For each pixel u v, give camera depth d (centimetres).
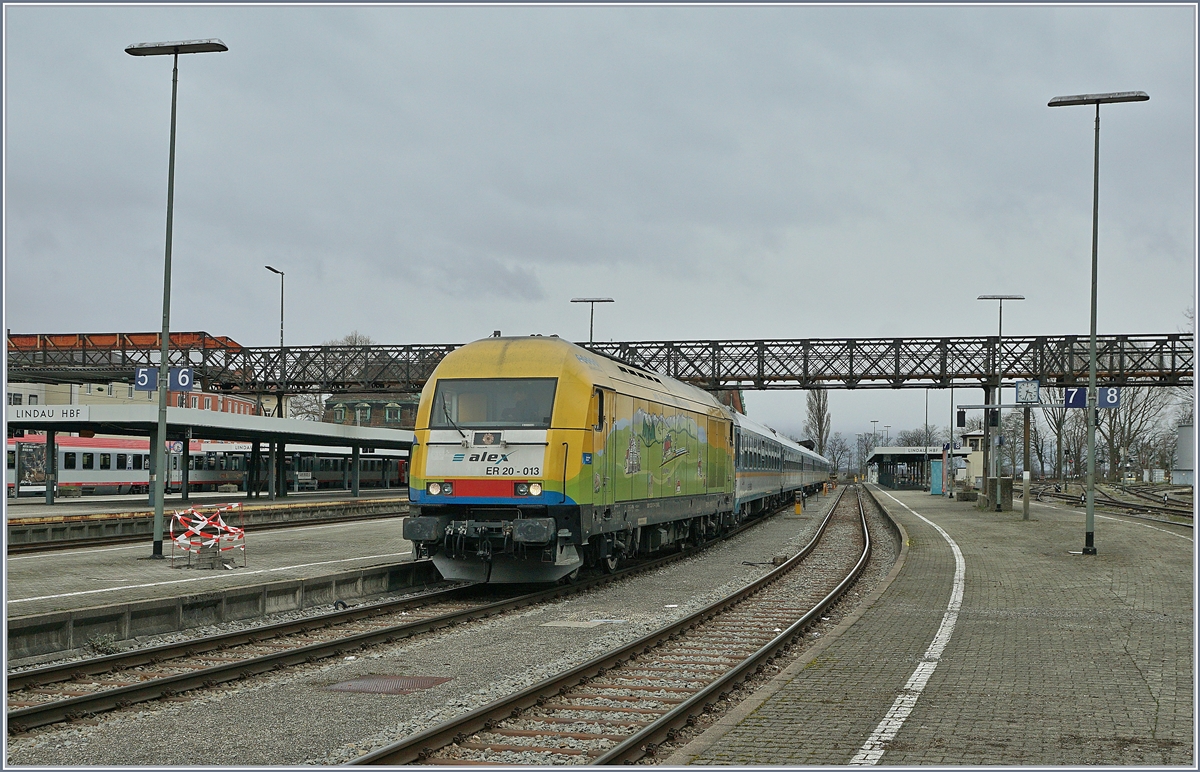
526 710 893
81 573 1806
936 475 7112
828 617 1485
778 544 2923
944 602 1530
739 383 4644
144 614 1275
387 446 5491
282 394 4788
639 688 986
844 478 17862
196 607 1355
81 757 768
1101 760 714
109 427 4075
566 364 1667
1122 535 2866
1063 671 1011
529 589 1812
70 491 5344
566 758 761
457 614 1413
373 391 4731
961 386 4531
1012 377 4528
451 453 1639
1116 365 4478
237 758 768
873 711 853
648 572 2117
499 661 1138
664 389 2152
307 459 6562
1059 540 2706
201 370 4675
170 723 862
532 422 1627
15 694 941
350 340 9212
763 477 3844
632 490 1891
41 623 1130
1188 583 1766
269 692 979
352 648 1188
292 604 1530
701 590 1823
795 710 858
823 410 13388
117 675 1034
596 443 1686
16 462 5050
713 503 2591
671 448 2169
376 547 2394
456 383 1681
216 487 6512
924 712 849
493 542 1636
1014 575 1895
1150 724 810
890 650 1127
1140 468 9550
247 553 2223
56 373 4506
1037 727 802
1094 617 1375
